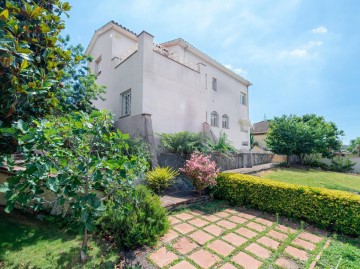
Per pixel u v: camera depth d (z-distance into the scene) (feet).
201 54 49.90
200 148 34.30
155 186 24.72
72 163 10.18
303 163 61.52
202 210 22.06
